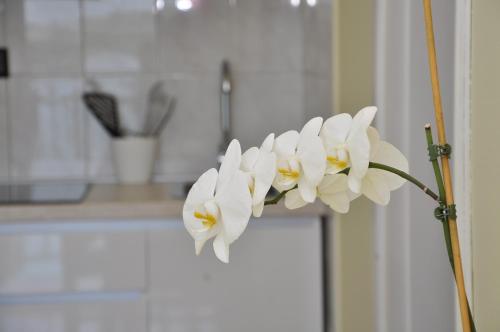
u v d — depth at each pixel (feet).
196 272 7.91
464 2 3.97
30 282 7.82
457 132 4.08
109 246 7.85
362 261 7.28
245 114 9.50
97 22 9.38
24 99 9.38
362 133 2.59
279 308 7.97
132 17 9.38
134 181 9.19
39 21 9.33
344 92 7.11
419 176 6.21
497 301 3.77
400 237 6.58
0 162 9.41
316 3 8.25
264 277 7.96
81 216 7.77
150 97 9.33
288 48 9.48
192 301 7.93
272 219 7.95
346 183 2.85
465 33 3.94
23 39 9.33
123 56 9.41
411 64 6.19
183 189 8.64
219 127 9.50
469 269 3.90
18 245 7.80
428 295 6.28
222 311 7.95
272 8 9.45
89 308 7.91
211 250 7.90
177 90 9.46
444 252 6.26
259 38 9.45
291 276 7.97
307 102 9.09
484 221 3.79
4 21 9.29
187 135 9.50
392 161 2.87
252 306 7.96
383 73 6.54
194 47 9.43
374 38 7.07
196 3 9.39
